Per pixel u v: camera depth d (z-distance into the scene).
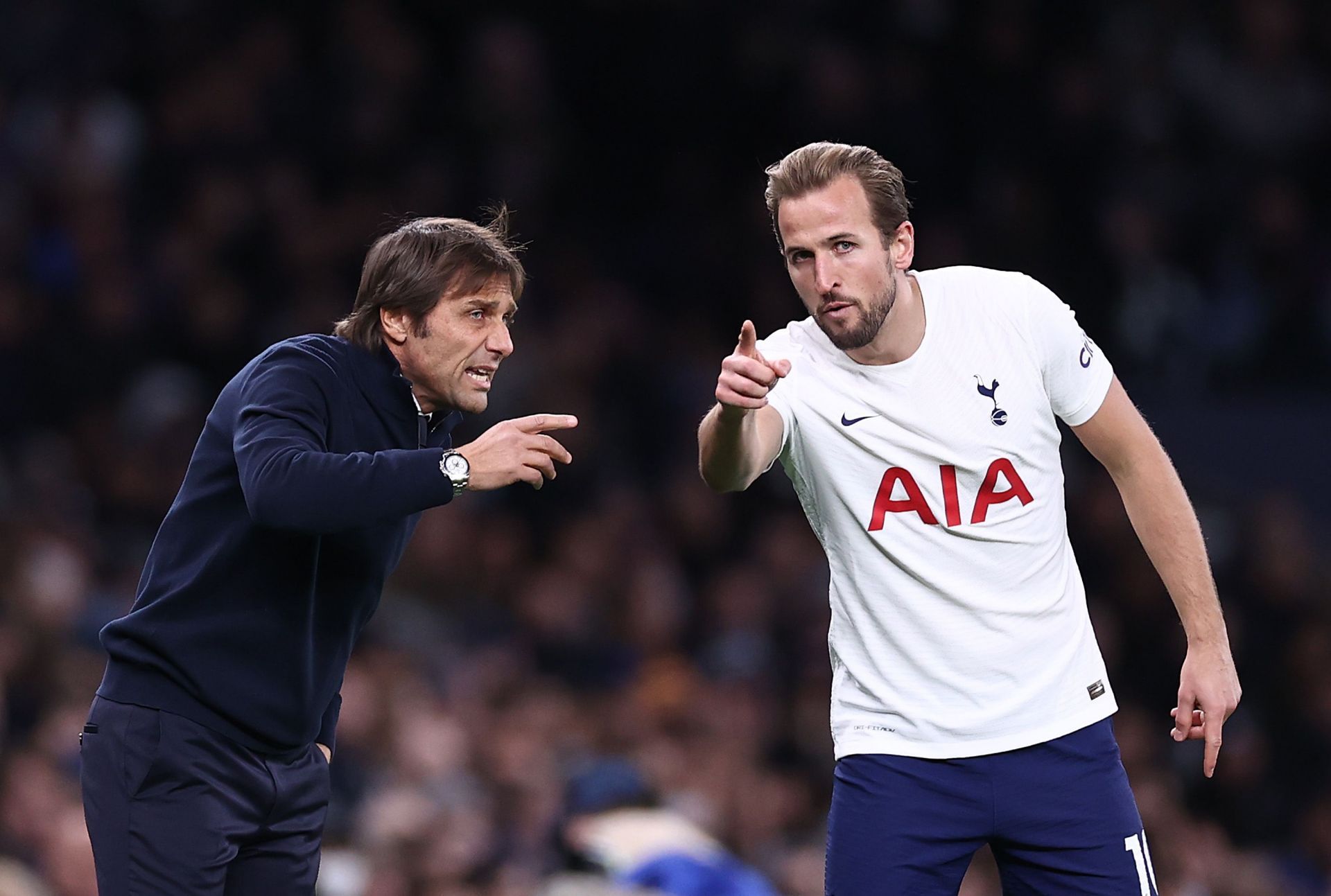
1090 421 11.88
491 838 22.08
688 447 36.72
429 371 11.36
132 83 37.00
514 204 39.16
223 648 11.00
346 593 11.49
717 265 40.72
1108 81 43.09
